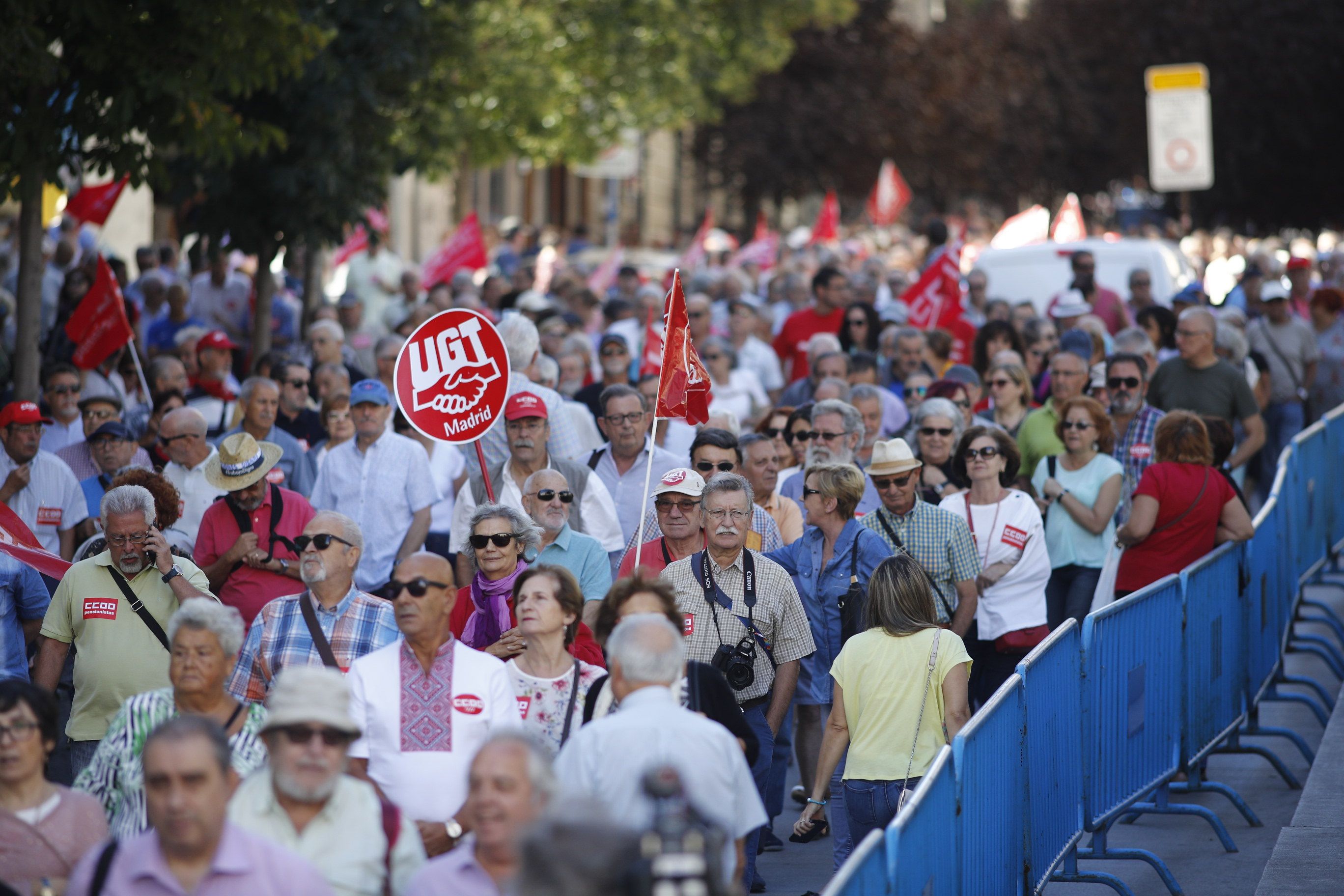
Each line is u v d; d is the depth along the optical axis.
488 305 61.09
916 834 16.25
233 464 27.50
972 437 29.95
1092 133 141.88
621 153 107.69
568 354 45.19
